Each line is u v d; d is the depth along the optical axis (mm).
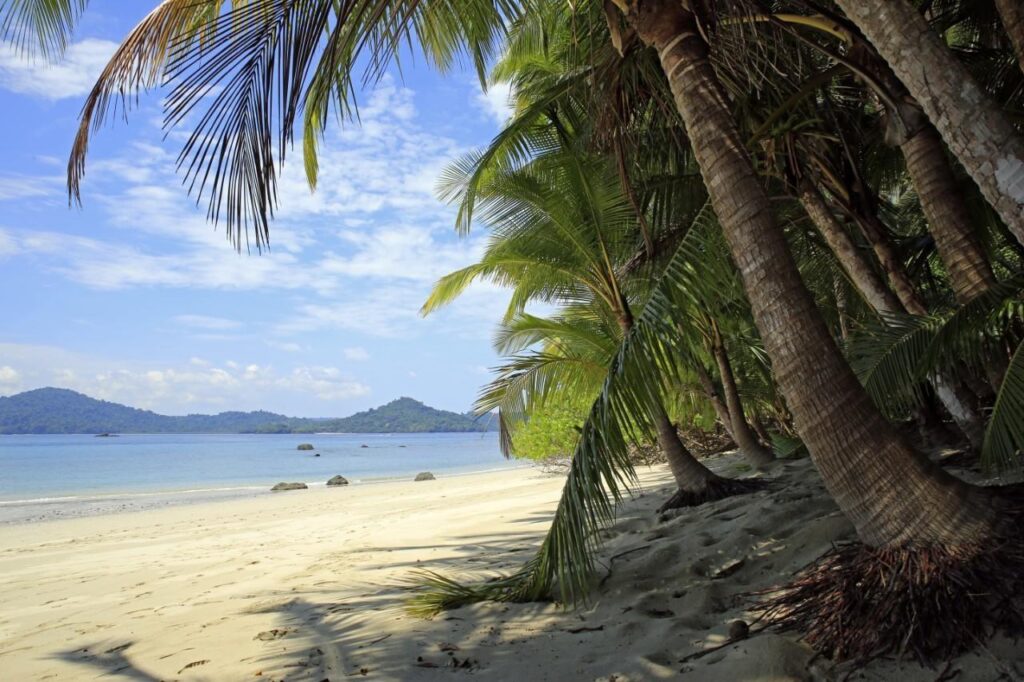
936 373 4672
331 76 3748
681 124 6027
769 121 5078
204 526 13016
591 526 3760
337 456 63688
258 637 4211
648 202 7102
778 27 5082
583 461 3783
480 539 8117
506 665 3273
